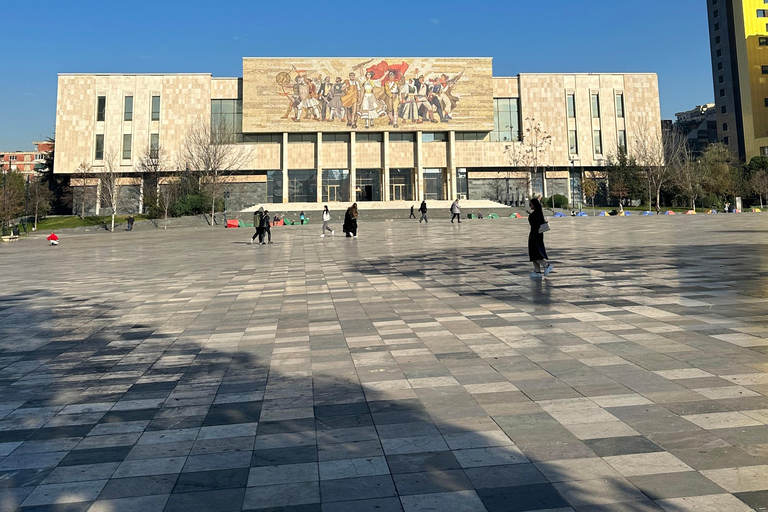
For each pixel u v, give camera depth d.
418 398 4.52
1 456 3.70
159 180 69.75
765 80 88.62
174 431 4.06
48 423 4.32
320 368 5.57
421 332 6.98
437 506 2.85
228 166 69.50
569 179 77.31
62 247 31.47
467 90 72.38
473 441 3.63
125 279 14.52
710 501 2.77
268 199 72.81
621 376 4.83
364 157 72.88
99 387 5.26
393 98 71.62
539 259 11.41
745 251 15.31
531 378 4.90
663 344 5.84
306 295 10.54
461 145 73.75
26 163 139.12
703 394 4.29
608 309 7.87
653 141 75.00
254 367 5.74
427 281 11.76
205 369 5.75
